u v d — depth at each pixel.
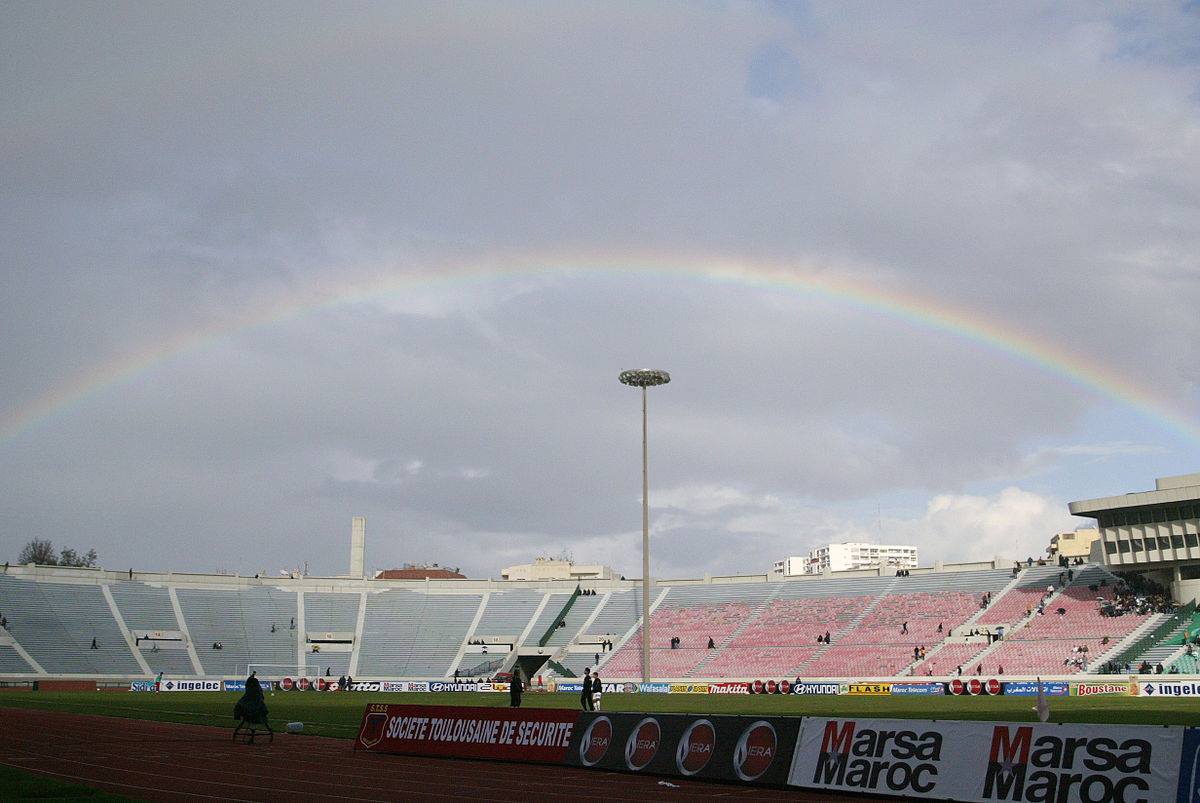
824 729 27.89
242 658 134.75
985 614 122.69
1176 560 109.88
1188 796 21.44
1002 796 24.09
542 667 136.00
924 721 26.31
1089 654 103.50
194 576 150.50
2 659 117.81
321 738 44.19
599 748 32.44
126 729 48.34
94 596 138.75
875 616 131.62
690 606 148.38
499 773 31.17
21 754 36.00
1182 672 93.62
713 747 29.73
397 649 142.38
